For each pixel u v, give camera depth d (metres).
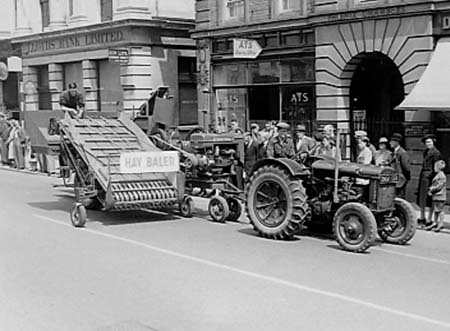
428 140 13.72
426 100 15.24
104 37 29.20
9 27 37.62
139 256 10.77
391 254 11.06
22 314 7.72
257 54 21.08
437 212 13.30
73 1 31.39
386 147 15.59
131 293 8.59
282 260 10.50
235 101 22.70
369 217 10.98
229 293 8.57
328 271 9.78
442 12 16.30
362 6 17.88
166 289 8.77
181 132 27.72
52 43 32.66
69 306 8.03
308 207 11.91
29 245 11.66
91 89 30.36
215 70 23.34
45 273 9.64
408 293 8.62
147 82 28.08
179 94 29.23
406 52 17.00
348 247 11.19
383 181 11.45
